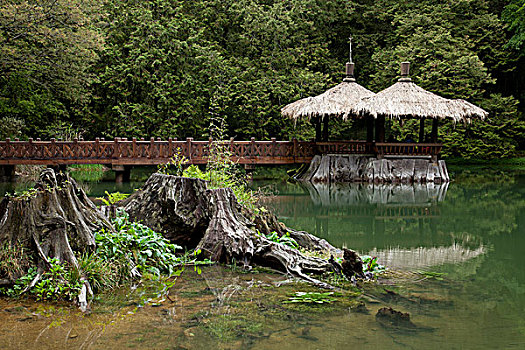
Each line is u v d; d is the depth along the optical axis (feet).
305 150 54.44
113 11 73.92
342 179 52.80
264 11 75.97
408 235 23.57
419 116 50.98
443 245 21.09
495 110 75.61
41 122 69.05
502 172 64.28
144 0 75.31
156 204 18.30
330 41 80.59
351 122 76.84
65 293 12.44
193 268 16.03
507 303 12.76
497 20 73.92
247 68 73.36
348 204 35.45
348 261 15.15
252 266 16.31
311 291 13.52
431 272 16.08
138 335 10.19
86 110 71.56
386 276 15.48
